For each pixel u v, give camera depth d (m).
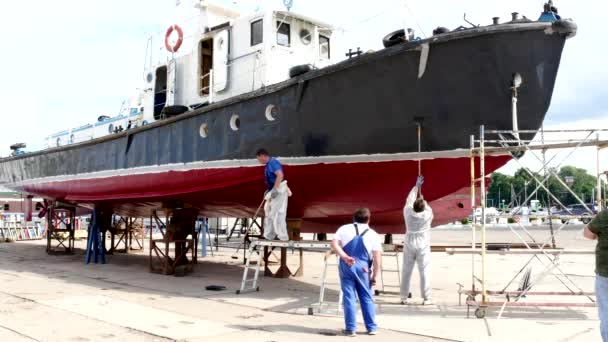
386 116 7.44
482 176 6.35
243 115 8.92
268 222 8.05
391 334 5.35
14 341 4.86
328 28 10.48
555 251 6.45
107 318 6.00
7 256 14.85
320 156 8.11
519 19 6.69
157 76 12.22
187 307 6.86
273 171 7.96
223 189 9.55
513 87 6.76
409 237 7.09
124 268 11.85
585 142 6.23
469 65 6.80
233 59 10.23
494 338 5.17
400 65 7.08
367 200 8.64
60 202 15.24
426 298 7.12
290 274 10.43
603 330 3.96
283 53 9.83
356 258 5.35
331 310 6.66
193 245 11.70
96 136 14.53
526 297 7.86
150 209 13.34
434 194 8.03
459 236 28.17
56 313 6.26
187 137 10.02
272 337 5.15
